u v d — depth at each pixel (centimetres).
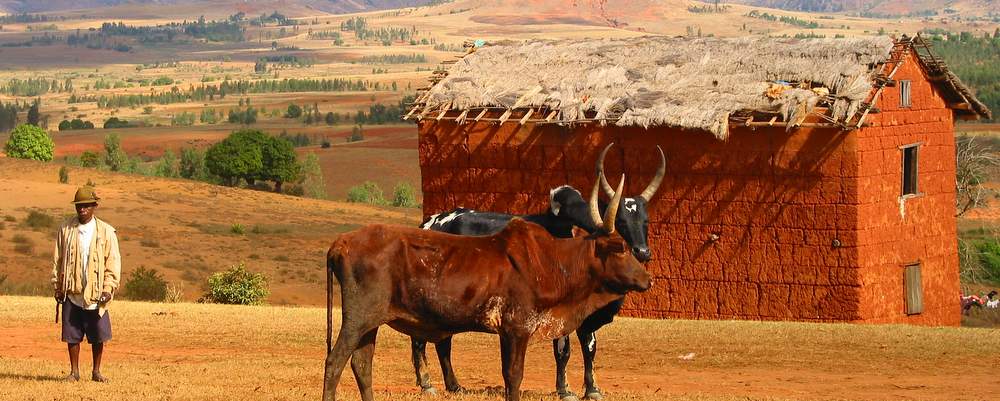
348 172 17838
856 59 3319
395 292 1284
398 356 2258
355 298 1280
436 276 1280
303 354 2322
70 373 1700
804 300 3238
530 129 3569
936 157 3544
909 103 3416
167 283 5716
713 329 2681
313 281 6744
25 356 2164
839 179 3189
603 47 3841
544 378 2014
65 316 1639
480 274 1288
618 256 1345
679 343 2455
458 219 1717
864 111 3153
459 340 2477
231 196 10525
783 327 2728
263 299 4775
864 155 3200
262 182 13862
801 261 3238
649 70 3600
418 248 1288
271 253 7612
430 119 3700
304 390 1662
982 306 4759
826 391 1911
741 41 3650
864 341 2475
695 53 3631
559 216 1633
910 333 2612
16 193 8962
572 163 3512
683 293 3397
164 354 2280
